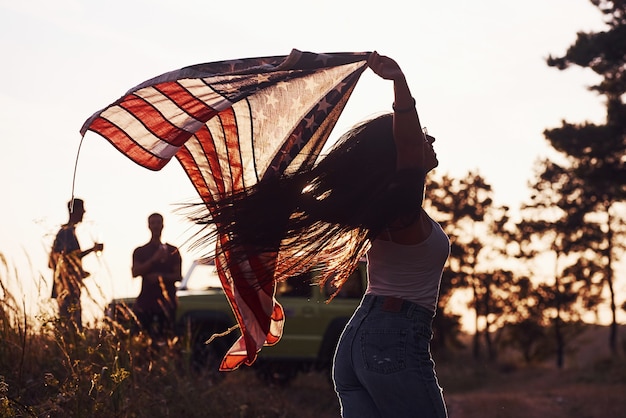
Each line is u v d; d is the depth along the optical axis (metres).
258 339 3.85
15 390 6.25
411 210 3.44
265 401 9.74
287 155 3.81
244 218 3.52
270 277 3.66
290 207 3.51
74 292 7.07
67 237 8.51
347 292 13.09
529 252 53.56
